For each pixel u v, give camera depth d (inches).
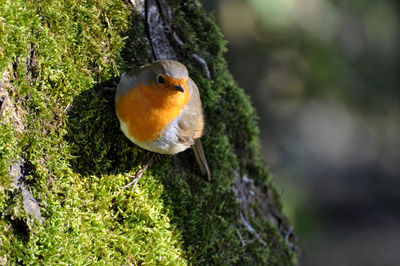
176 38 309.9
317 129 968.9
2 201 221.3
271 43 653.3
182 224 298.8
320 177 969.5
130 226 269.3
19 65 234.2
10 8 226.1
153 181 287.6
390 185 1018.7
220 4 636.1
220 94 336.5
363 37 775.1
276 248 364.5
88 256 250.2
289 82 681.6
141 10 290.4
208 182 322.0
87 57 265.3
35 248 227.5
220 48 331.3
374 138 1027.9
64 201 246.7
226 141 335.0
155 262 275.0
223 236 323.0
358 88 742.5
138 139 269.7
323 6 668.1
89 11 262.4
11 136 228.2
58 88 251.3
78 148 258.8
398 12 780.0
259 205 366.3
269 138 751.7
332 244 896.3
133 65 287.7
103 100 269.4
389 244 922.1
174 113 271.1
